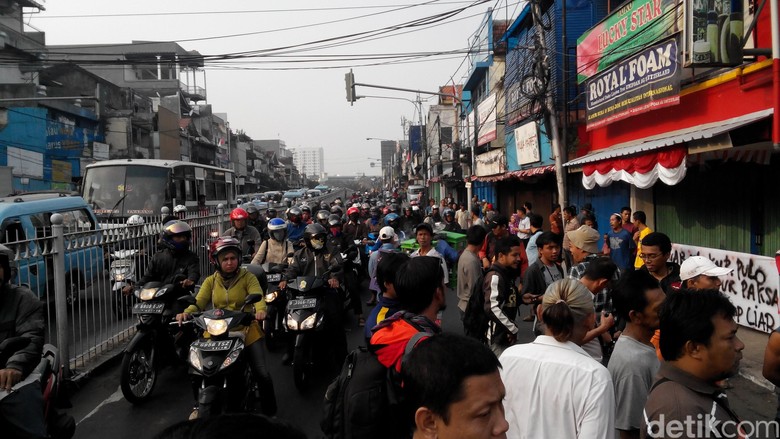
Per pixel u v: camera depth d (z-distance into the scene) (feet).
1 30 98.22
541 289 16.46
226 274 17.24
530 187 73.46
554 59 52.90
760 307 25.04
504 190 87.35
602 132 46.65
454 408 5.33
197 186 63.00
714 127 27.58
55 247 20.48
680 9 32.22
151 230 28.68
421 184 205.77
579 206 54.60
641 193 41.50
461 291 20.24
